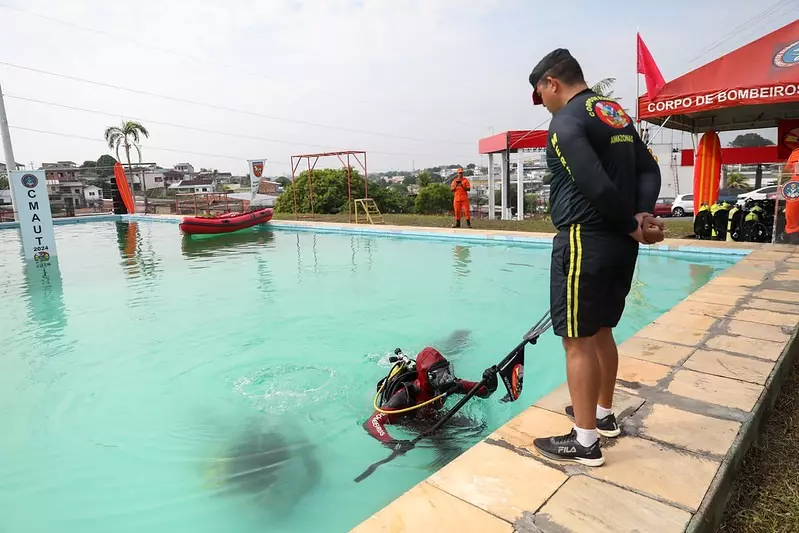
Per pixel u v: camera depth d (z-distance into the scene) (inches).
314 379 184.9
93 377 193.6
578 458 90.7
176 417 159.0
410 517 79.0
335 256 444.8
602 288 81.1
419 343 219.5
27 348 227.3
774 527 80.2
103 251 532.1
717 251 341.7
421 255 428.5
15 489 123.5
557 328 85.8
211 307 288.5
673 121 442.6
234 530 106.0
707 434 98.7
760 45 349.7
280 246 524.7
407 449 132.0
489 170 871.7
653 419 105.4
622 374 129.3
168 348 222.8
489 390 122.0
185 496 118.3
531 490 84.4
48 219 467.5
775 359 135.6
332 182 1264.8
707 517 77.9
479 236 480.7
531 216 1048.2
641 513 77.1
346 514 109.0
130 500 117.7
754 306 187.5
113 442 145.1
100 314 280.1
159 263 441.1
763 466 97.3
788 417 117.8
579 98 82.0
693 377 126.0
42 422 158.9
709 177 428.1
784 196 340.8
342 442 139.1
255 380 185.8
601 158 79.4
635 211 83.6
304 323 251.8
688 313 180.9
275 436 144.9
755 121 489.4
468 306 272.1
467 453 96.5
